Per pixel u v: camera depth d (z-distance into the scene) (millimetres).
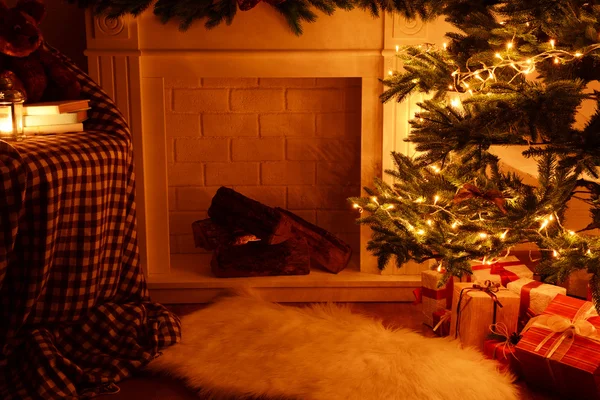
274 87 2496
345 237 2615
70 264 1665
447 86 1768
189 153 2541
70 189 1605
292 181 2580
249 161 2559
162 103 2170
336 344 1756
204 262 2445
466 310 1796
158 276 2268
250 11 2105
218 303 2082
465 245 1671
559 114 1491
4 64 1839
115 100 2152
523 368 1634
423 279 2018
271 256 2254
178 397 1600
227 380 1609
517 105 1470
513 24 1603
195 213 2584
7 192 1407
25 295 1535
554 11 1540
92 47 2111
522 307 1852
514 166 2092
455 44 1854
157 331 1809
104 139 1794
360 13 2115
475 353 1715
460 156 1747
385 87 2164
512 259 2080
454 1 1818
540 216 1577
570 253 1532
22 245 1514
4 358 1579
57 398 1502
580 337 1555
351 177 2572
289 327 1868
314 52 2141
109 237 1825
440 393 1528
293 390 1560
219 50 2133
